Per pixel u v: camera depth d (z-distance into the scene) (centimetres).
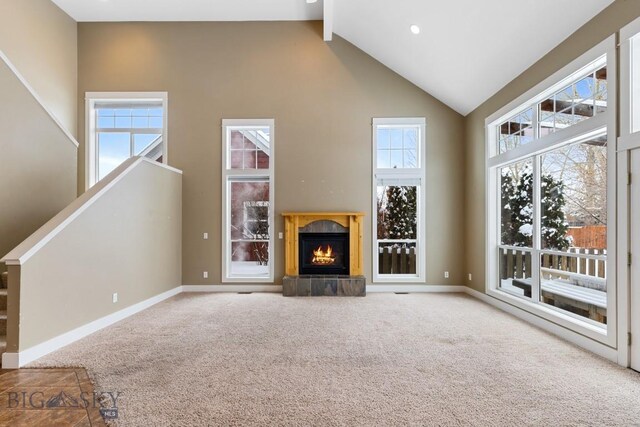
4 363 291
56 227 336
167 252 567
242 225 642
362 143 632
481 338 363
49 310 326
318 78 632
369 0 498
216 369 284
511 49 424
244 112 631
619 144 296
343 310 481
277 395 241
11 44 504
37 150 457
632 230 287
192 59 632
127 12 603
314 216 610
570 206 380
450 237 628
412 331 387
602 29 317
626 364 289
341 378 268
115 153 643
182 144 629
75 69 622
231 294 591
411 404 230
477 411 221
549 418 214
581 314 360
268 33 633
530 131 451
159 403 230
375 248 626
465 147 627
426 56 539
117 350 328
